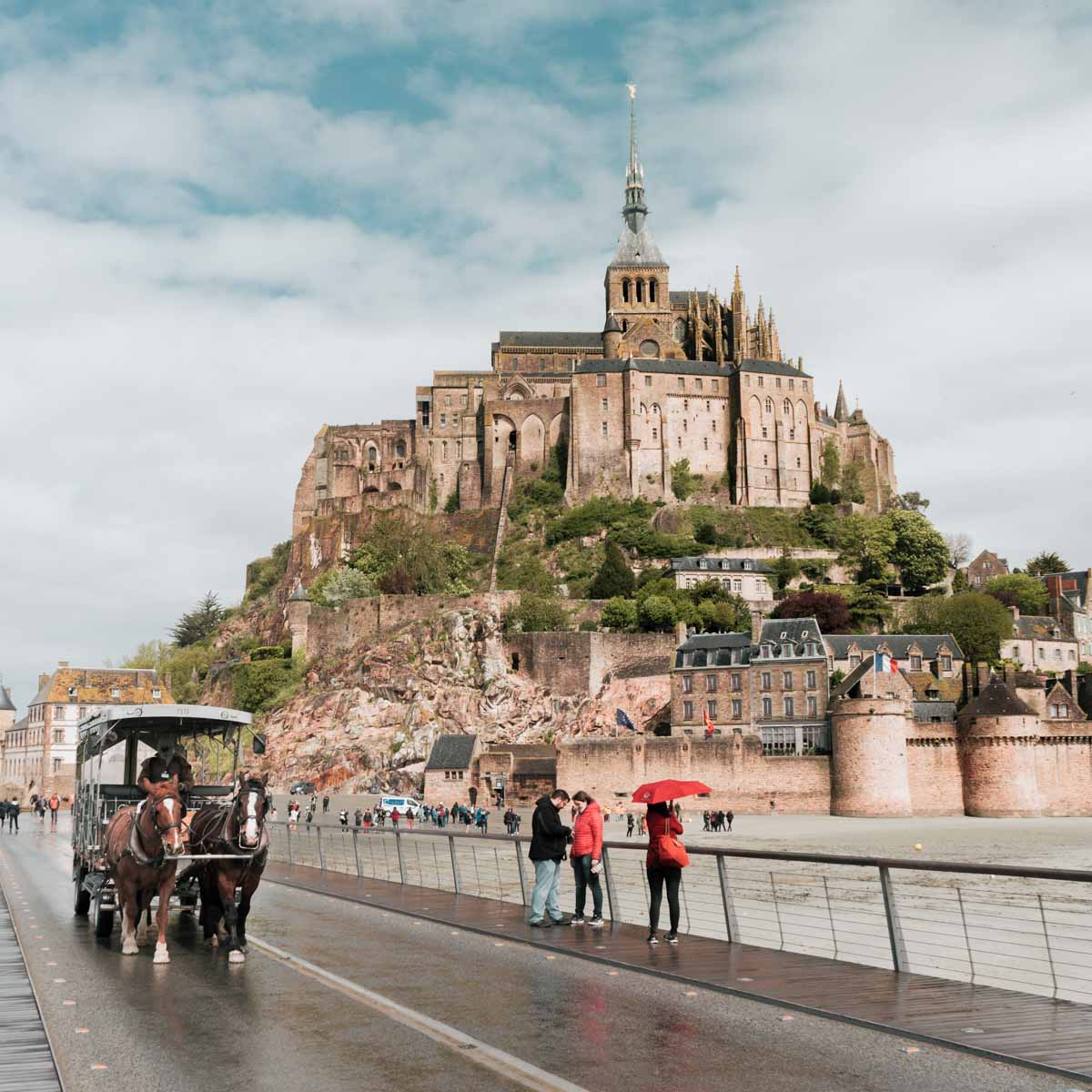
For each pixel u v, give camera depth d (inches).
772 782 4495.6
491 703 5743.1
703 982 764.0
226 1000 735.1
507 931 1017.5
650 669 5541.3
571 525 7834.6
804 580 7249.0
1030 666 6195.9
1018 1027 633.6
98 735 1139.3
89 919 1221.7
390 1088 530.3
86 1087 533.6
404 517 7711.6
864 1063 568.7
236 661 6914.4
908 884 2146.9
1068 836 3435.0
